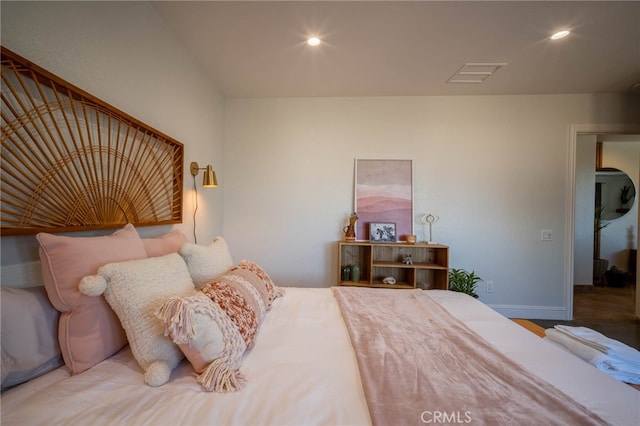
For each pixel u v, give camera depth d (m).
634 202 4.60
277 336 1.23
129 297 0.92
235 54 2.20
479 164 2.97
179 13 1.73
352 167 3.04
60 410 0.71
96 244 1.00
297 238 3.08
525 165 2.94
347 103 3.03
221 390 0.83
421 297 1.78
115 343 0.98
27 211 0.94
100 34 1.27
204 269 1.41
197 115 2.35
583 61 2.25
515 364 0.97
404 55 2.19
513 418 0.71
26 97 0.93
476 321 1.42
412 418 0.71
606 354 1.15
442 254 2.78
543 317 2.95
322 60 2.28
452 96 2.96
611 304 3.49
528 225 2.95
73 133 1.11
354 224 2.91
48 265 0.88
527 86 2.72
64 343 0.89
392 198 3.00
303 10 1.69
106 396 0.79
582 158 4.01
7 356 0.78
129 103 1.48
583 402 0.80
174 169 1.92
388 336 1.19
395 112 3.01
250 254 3.09
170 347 0.92
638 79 2.55
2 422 0.67
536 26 1.82
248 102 3.05
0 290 0.82
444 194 2.99
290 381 0.89
